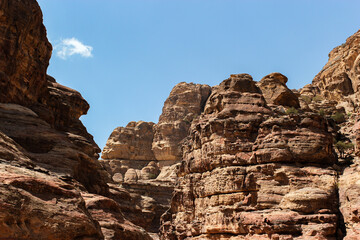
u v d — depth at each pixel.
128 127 119.12
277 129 42.78
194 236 44.84
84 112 44.94
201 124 49.09
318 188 38.16
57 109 37.78
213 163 44.72
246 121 45.25
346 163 44.34
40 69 32.91
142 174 105.56
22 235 13.87
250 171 41.44
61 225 15.24
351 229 33.81
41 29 33.62
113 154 113.06
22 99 29.72
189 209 48.28
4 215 13.50
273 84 58.03
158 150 111.50
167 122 115.75
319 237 33.06
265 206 39.00
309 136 41.88
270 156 41.38
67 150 25.31
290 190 39.00
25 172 17.44
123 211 36.22
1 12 27.67
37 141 24.53
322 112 70.44
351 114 75.00
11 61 28.19
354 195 35.38
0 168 16.58
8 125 24.39
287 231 34.44
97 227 17.91
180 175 53.09
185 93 121.62
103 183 29.27
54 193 16.34
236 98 48.44
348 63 91.75
